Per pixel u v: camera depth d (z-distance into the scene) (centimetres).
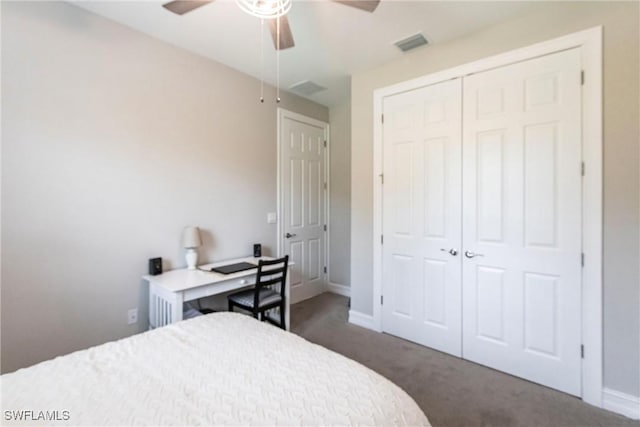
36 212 202
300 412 95
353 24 233
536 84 219
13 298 195
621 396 190
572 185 206
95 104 225
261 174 351
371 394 105
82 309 222
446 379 226
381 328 307
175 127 272
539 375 220
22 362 198
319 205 433
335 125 441
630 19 186
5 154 190
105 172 231
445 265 264
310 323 330
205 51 280
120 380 112
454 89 256
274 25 181
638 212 185
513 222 230
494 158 238
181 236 277
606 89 193
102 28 228
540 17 216
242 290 318
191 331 154
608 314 195
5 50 189
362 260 322
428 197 273
